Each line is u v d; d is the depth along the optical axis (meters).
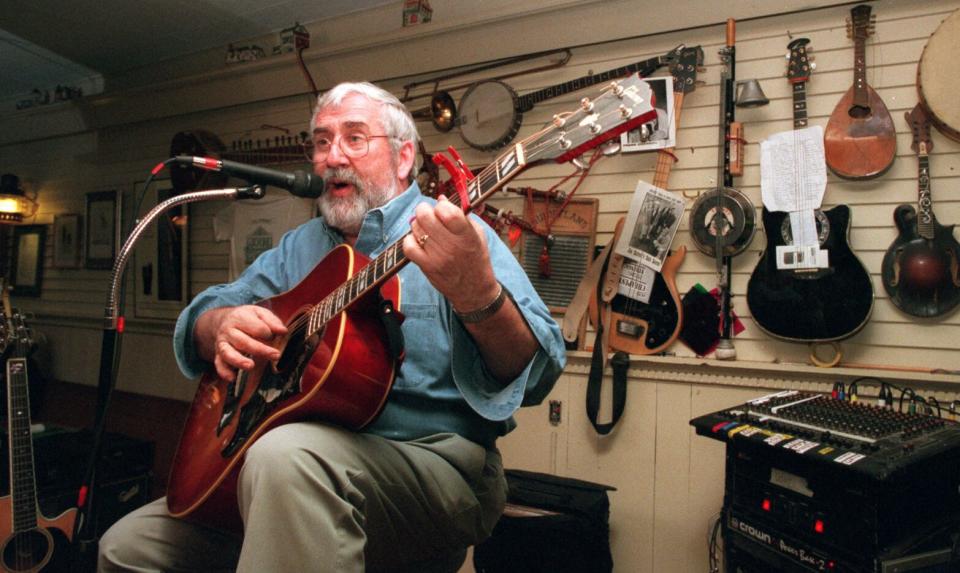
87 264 5.04
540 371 1.40
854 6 2.45
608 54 2.91
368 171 1.63
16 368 2.46
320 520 1.10
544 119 3.04
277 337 1.48
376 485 1.26
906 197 2.36
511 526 2.41
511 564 2.41
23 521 2.37
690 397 2.64
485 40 3.15
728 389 2.57
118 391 4.68
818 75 2.51
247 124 4.17
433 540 1.42
